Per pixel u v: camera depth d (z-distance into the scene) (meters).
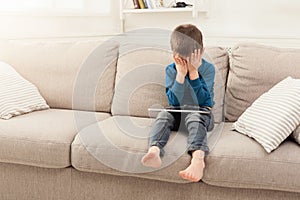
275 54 2.47
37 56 2.79
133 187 2.10
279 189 1.90
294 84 2.15
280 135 1.95
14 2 3.21
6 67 2.67
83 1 3.72
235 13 3.65
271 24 3.56
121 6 3.86
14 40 3.02
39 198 2.24
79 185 2.17
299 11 3.46
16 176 2.25
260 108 2.15
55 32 3.46
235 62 2.53
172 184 2.04
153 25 3.95
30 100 2.56
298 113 2.00
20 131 2.18
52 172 2.20
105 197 2.14
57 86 2.71
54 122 2.32
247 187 1.93
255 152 1.94
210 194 2.01
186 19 3.83
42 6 3.41
